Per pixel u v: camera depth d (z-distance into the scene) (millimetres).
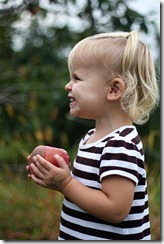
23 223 3582
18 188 3949
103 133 1914
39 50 5520
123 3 4074
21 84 5008
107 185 1765
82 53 1925
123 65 1892
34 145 4684
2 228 3578
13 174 4461
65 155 1937
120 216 1758
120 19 4102
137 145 1854
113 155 1783
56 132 6047
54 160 1885
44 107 5477
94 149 1865
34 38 5332
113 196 1749
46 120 5527
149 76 1965
